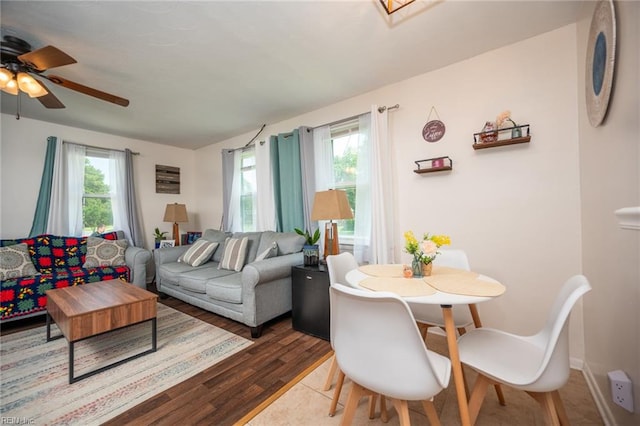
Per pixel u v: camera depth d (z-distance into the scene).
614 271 1.28
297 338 2.35
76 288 2.41
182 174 4.96
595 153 1.50
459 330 1.94
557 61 1.87
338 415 1.45
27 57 1.68
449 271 1.73
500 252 2.09
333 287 1.00
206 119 3.52
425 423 1.39
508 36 1.95
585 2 1.62
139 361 1.99
